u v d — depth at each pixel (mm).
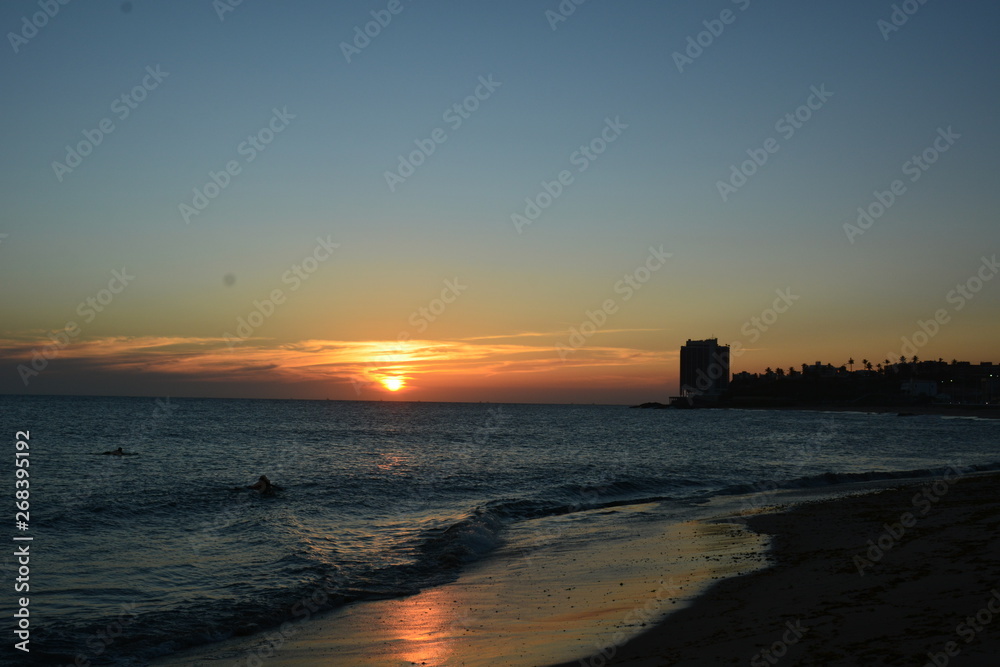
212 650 10141
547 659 8812
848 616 9344
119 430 67812
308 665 9273
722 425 118750
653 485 32594
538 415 181125
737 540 17516
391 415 152750
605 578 13844
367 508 24672
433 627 10891
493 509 24094
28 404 160875
